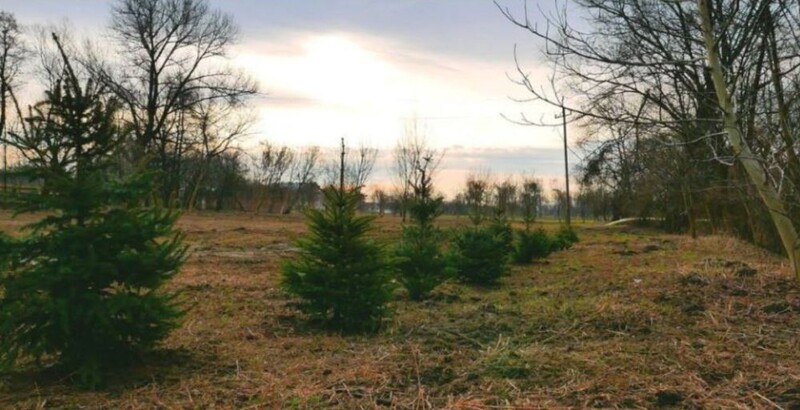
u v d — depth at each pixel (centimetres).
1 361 441
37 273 433
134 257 453
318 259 685
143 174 475
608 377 454
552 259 1502
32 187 454
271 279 1071
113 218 460
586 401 405
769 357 510
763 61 841
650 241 2077
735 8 711
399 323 698
